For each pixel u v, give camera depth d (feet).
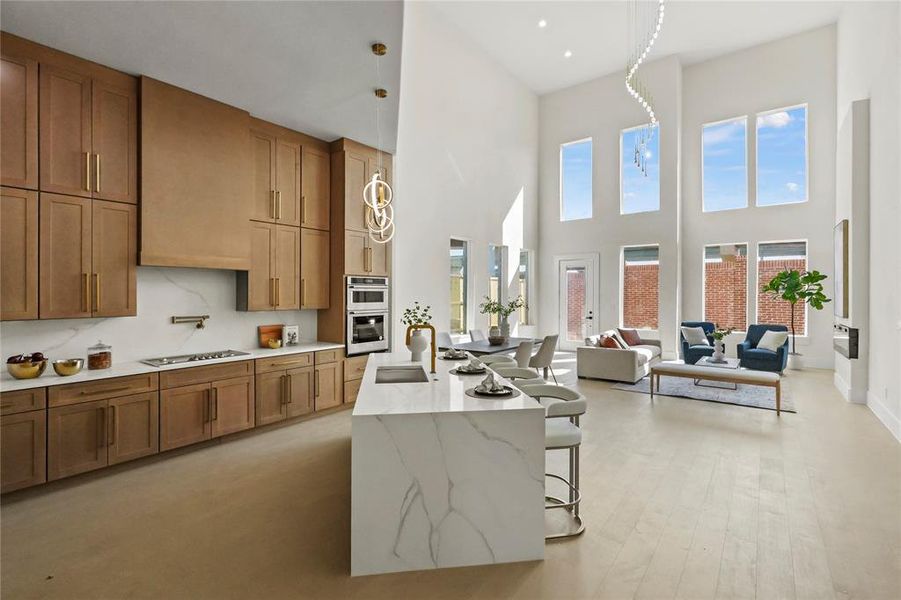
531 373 10.99
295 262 16.26
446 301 24.03
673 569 7.30
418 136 22.49
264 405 14.43
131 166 11.91
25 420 9.71
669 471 11.28
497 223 28.60
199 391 12.78
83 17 9.61
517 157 30.83
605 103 30.86
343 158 17.30
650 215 29.14
